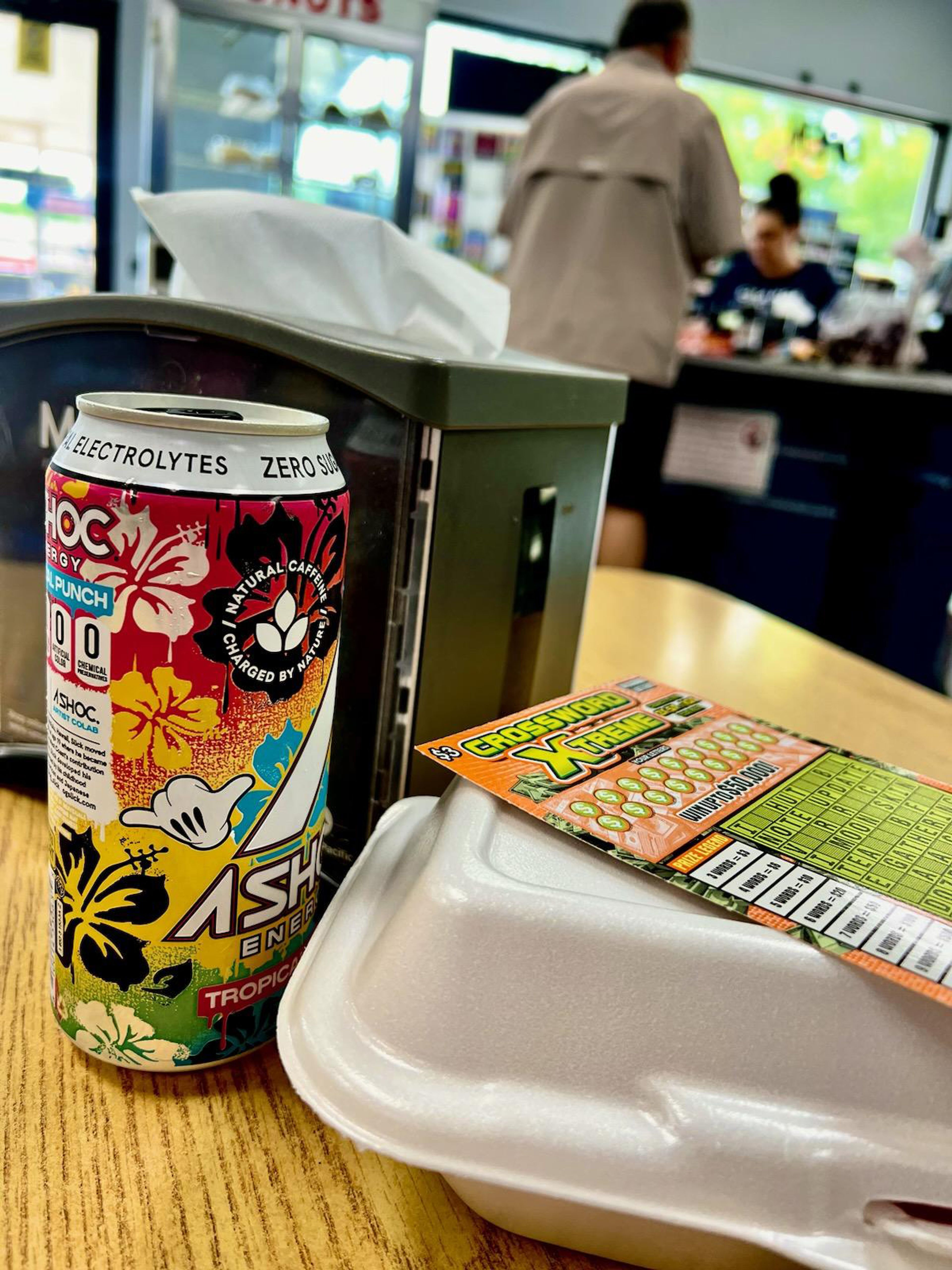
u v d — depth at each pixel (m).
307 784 0.36
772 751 0.48
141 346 0.50
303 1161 0.34
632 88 2.35
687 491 3.13
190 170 3.89
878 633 2.91
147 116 3.44
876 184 4.93
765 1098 0.30
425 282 0.54
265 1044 0.39
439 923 0.32
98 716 0.32
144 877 0.34
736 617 1.05
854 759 0.48
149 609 0.31
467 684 0.53
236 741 0.33
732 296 3.35
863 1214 0.29
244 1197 0.32
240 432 0.32
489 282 0.60
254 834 0.34
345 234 0.53
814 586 3.02
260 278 0.54
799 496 2.99
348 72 3.77
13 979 0.42
